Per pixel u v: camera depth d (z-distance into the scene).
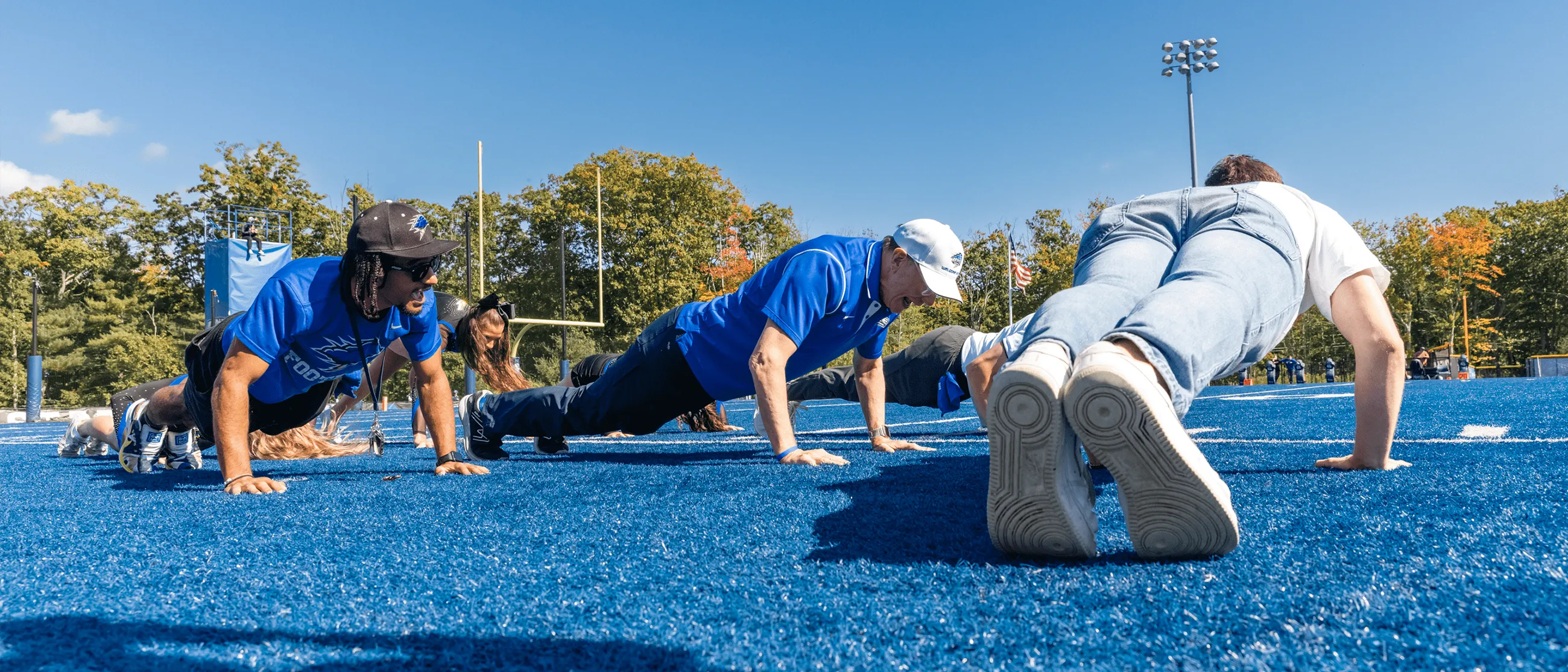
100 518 2.21
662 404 3.56
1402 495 1.93
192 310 39.97
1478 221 48.41
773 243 46.78
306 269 2.85
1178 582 1.21
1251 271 1.73
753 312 3.33
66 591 1.35
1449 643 0.94
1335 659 0.91
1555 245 49.12
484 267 28.73
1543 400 6.79
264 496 2.62
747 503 2.16
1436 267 46.47
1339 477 2.29
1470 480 2.14
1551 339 49.12
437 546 1.69
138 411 3.75
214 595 1.30
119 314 38.78
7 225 40.91
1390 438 2.41
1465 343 44.97
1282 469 2.54
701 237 41.09
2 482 3.39
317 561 1.56
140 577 1.45
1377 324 2.31
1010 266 32.12
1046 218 51.31
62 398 36.25
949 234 3.14
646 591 1.29
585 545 1.66
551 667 0.96
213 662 1.00
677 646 1.02
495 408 3.91
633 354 3.57
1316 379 43.88
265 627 1.13
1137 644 0.97
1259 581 1.20
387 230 2.71
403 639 1.07
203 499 2.59
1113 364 1.23
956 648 0.99
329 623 1.14
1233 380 40.38
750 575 1.36
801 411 9.59
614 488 2.58
